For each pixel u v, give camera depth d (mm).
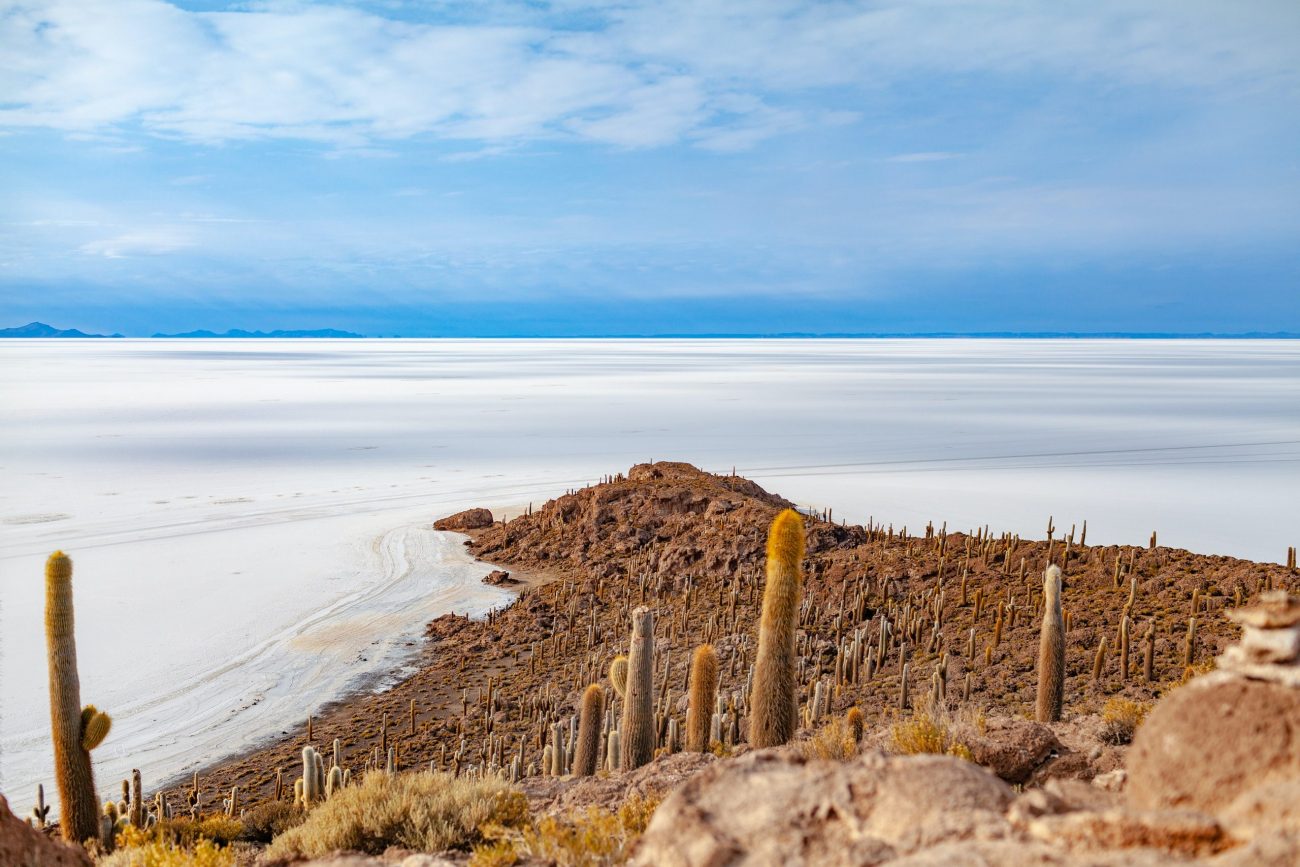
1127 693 25031
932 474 106750
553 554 62250
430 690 39844
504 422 158625
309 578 59219
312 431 145375
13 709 35594
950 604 40500
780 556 13180
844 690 31062
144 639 46312
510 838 10211
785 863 6289
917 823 6309
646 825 10125
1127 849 5320
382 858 10180
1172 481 103375
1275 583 33344
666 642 42125
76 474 103875
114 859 11078
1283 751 5641
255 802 28344
